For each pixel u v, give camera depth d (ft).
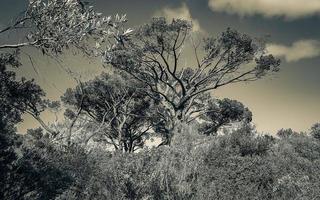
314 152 58.54
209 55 90.63
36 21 21.94
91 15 23.58
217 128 105.09
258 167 32.99
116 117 108.78
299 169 37.04
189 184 31.04
